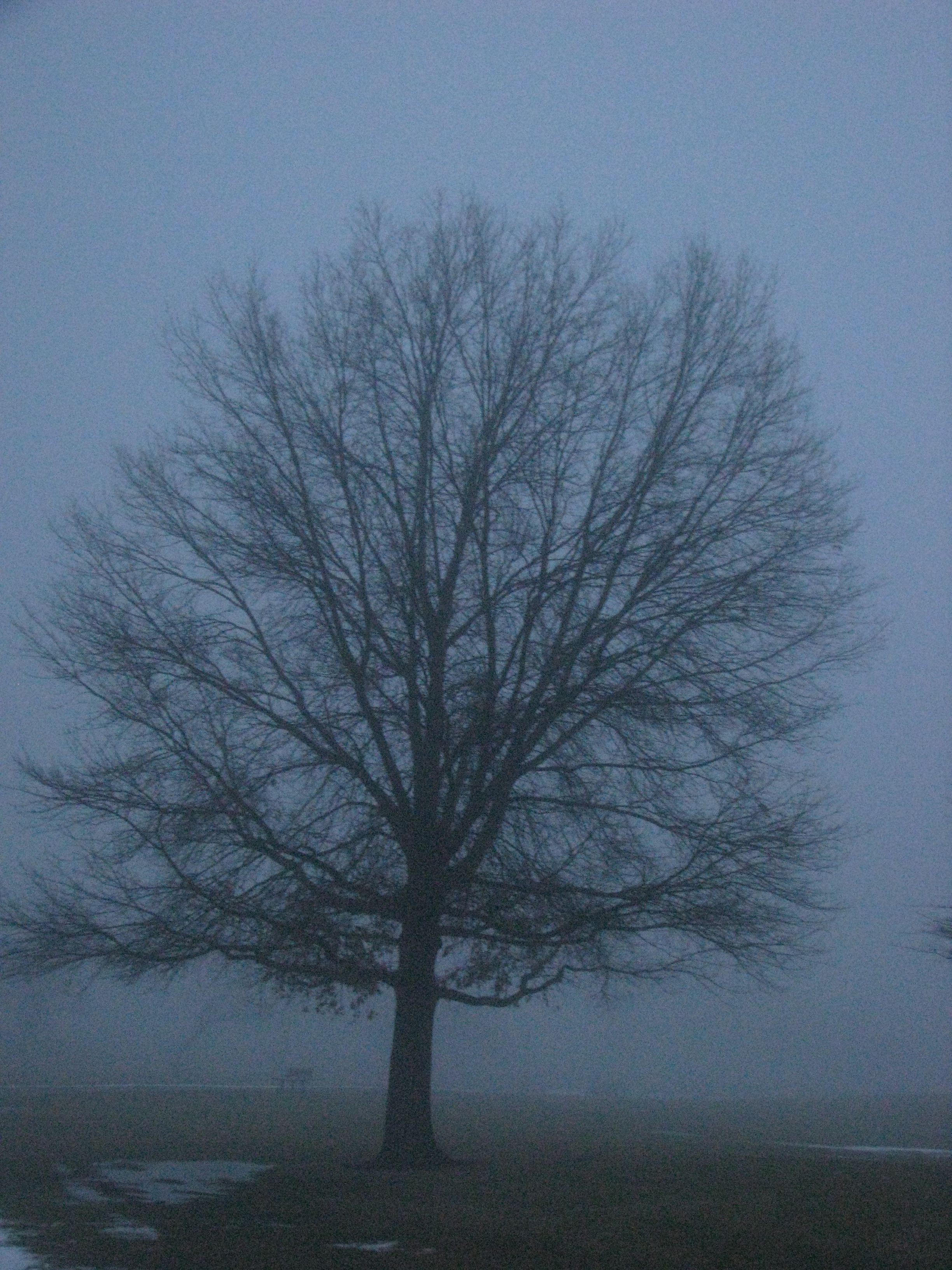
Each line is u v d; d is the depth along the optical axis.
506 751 18.83
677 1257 10.87
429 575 19.38
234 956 18.09
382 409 20.42
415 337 20.91
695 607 18.86
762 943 18.25
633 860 18.52
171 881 18.20
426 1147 17.89
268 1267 10.62
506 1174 16.69
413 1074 18.12
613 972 18.91
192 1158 18.78
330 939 18.28
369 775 18.75
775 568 19.05
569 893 18.06
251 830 18.58
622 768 18.91
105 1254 11.17
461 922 18.94
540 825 18.81
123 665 18.78
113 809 18.34
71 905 18.23
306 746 18.97
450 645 19.19
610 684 18.75
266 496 19.67
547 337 20.58
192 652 19.05
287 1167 17.58
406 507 20.06
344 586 19.33
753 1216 12.75
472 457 19.78
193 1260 10.90
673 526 19.23
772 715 18.86
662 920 18.11
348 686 19.11
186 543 19.81
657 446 19.73
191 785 18.31
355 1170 17.27
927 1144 25.39
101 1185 15.70
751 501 19.45
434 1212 13.30
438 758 18.62
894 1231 11.80
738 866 18.14
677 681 18.67
